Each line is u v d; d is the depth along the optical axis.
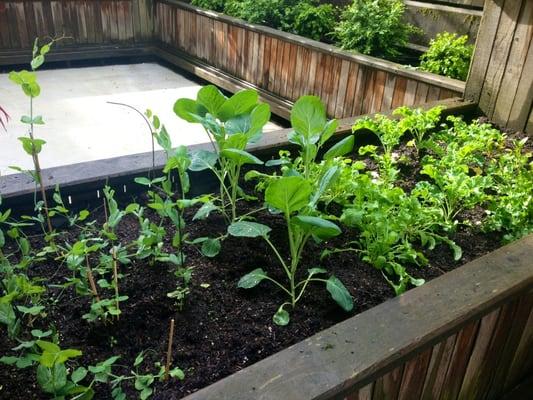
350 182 1.78
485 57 3.04
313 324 1.35
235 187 1.79
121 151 3.94
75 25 6.28
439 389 1.43
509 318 1.53
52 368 0.98
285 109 4.71
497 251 1.53
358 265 1.62
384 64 3.68
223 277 1.53
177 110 1.78
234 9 5.39
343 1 5.26
